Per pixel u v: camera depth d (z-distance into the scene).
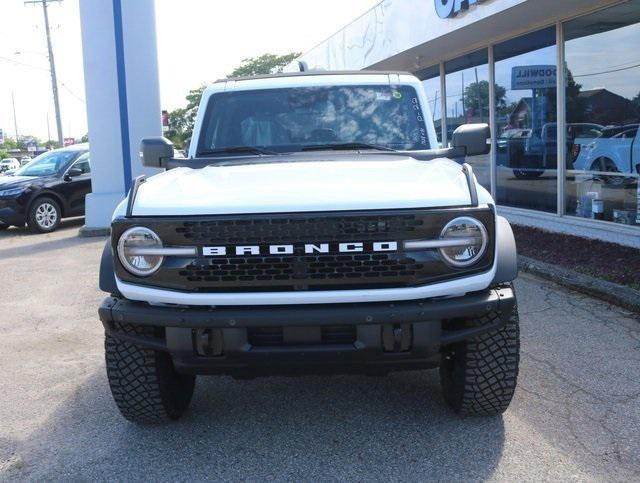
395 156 4.44
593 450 3.62
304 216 3.27
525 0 8.24
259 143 4.87
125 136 13.02
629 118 8.34
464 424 3.98
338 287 3.32
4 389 4.83
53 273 9.21
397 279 3.31
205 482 3.43
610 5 8.33
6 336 6.20
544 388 4.46
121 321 3.45
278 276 3.31
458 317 3.39
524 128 10.77
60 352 5.68
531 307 6.36
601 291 6.52
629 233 8.23
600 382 4.54
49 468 3.63
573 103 9.41
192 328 3.35
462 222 3.31
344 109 4.94
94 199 13.05
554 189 10.02
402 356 3.39
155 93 13.28
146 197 3.54
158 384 3.80
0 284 8.57
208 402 4.47
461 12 9.86
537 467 3.46
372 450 3.70
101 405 4.48
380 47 13.33
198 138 4.93
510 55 10.95
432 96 14.40
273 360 3.38
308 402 4.41
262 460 3.64
